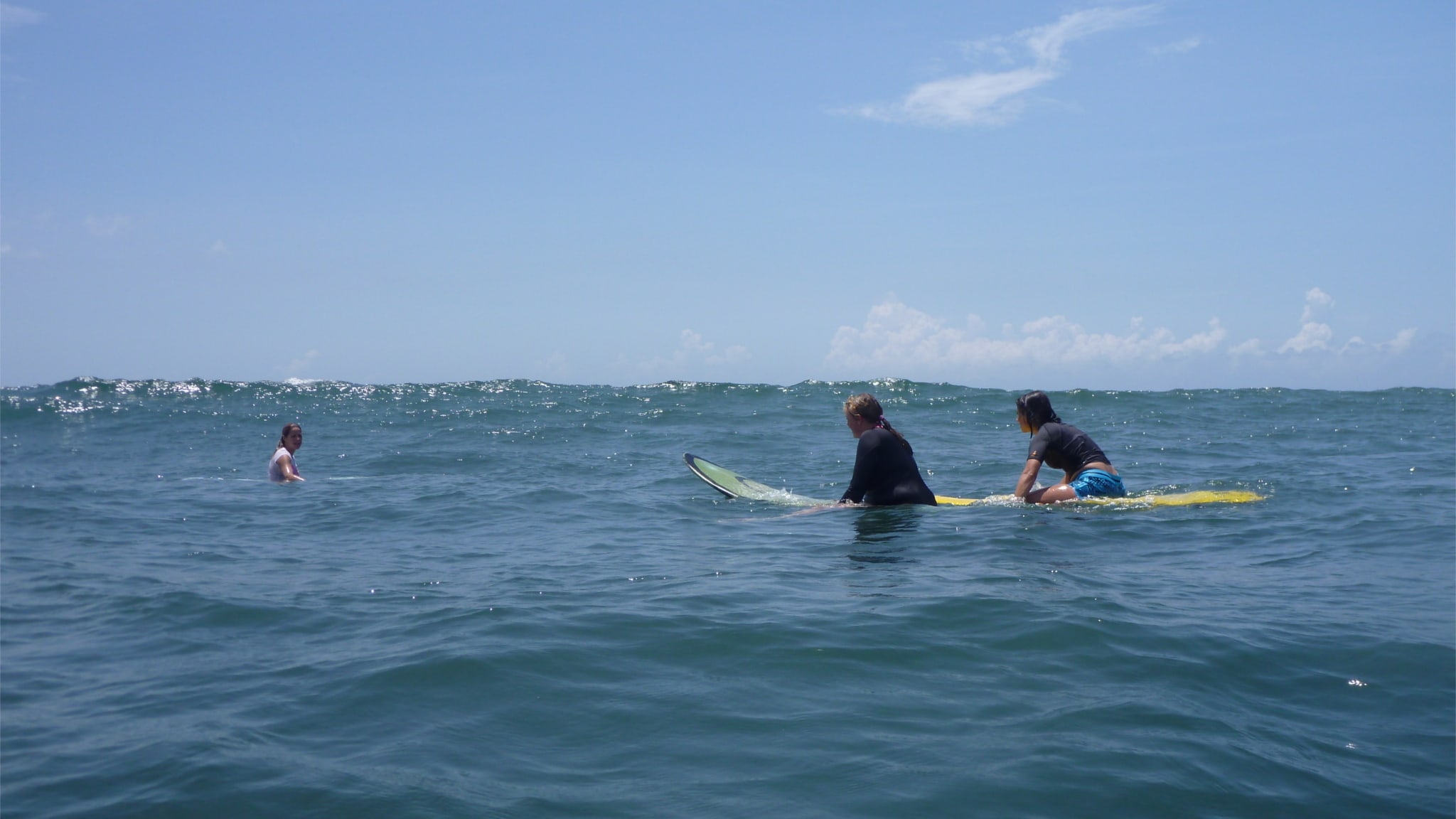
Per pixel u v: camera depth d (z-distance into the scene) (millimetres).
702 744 2889
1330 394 23969
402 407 21625
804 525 7172
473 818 2408
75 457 14305
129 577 5551
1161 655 3658
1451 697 3260
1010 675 3480
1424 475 9992
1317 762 2748
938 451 13820
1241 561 5562
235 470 12641
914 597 4609
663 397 23375
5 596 5031
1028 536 6367
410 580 5359
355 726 3053
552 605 4562
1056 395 23484
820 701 3238
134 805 2502
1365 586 4895
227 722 3107
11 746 2928
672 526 7355
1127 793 2539
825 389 25203
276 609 4664
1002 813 2436
